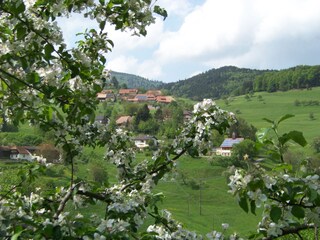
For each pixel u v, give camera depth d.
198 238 4.07
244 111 142.50
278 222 3.27
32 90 4.87
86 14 4.73
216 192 43.47
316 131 99.88
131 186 5.16
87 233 3.15
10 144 58.75
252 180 3.04
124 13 4.64
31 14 4.47
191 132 5.35
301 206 3.12
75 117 4.98
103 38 5.27
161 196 4.57
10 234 3.19
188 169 48.19
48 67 4.60
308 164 3.19
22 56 4.55
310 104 143.88
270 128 3.15
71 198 4.88
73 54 4.55
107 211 4.07
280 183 3.08
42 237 3.14
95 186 4.81
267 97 164.38
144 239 3.52
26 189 5.00
